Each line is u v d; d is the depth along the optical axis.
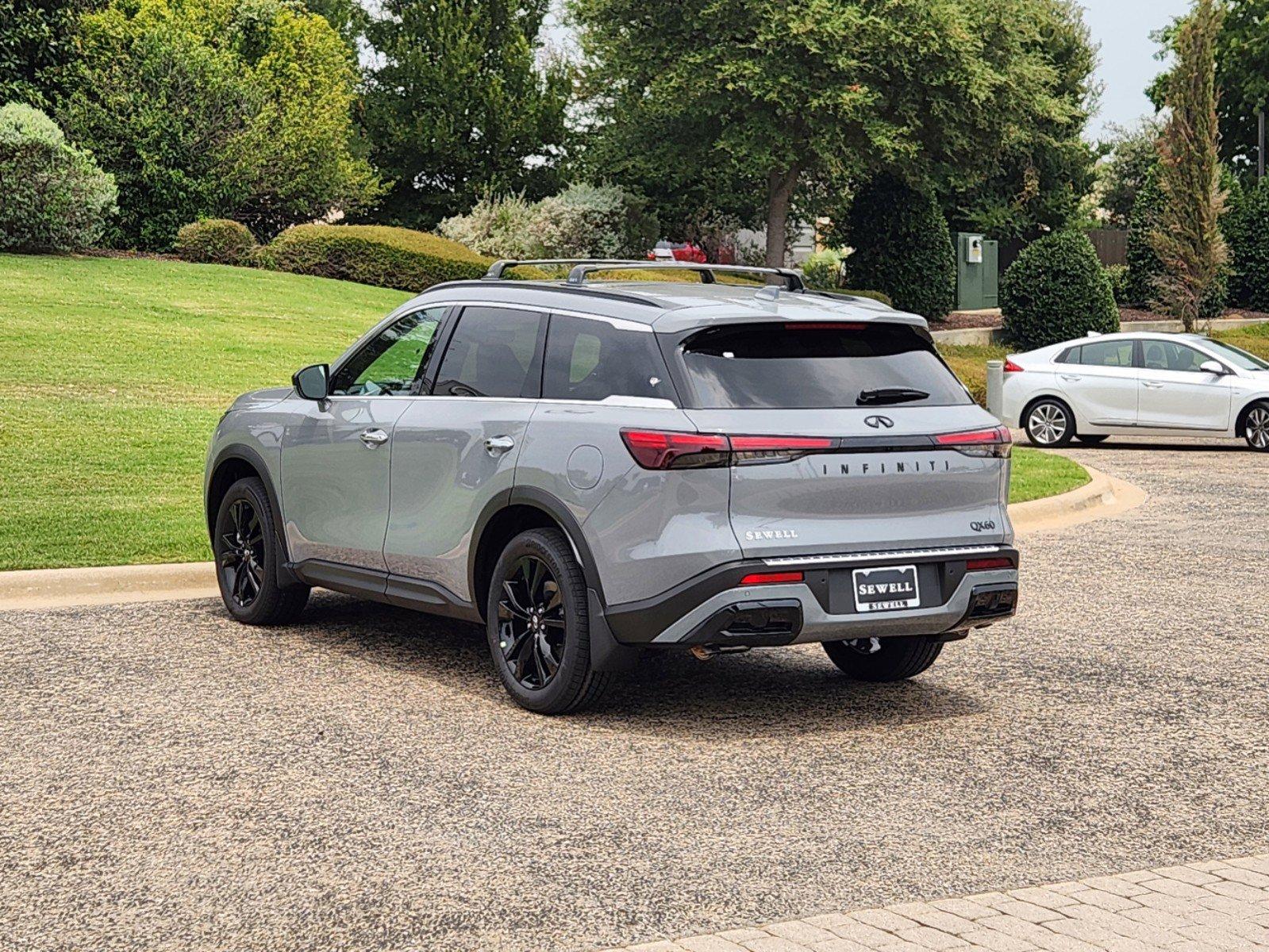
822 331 6.45
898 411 6.34
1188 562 10.84
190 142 29.86
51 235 25.45
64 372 16.97
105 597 9.15
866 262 34.06
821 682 7.31
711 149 34.09
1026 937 4.11
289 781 5.58
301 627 8.45
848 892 4.49
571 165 43.72
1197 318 33.81
